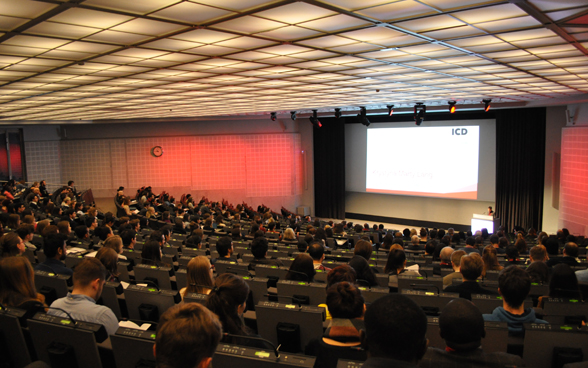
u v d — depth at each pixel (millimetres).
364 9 4461
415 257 8336
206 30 5117
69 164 23750
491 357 2180
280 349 3322
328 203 24891
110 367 2697
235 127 24719
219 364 2242
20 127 21859
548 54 7223
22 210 10641
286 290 4266
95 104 13344
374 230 15195
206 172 24594
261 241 6012
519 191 19109
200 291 3674
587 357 2777
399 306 1622
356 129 23781
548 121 18281
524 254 8773
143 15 4371
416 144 21734
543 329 2818
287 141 25109
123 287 4652
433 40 6062
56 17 4316
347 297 2496
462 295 4387
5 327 2877
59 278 4266
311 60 7410
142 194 20781
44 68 7168
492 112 19656
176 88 10391
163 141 24297
